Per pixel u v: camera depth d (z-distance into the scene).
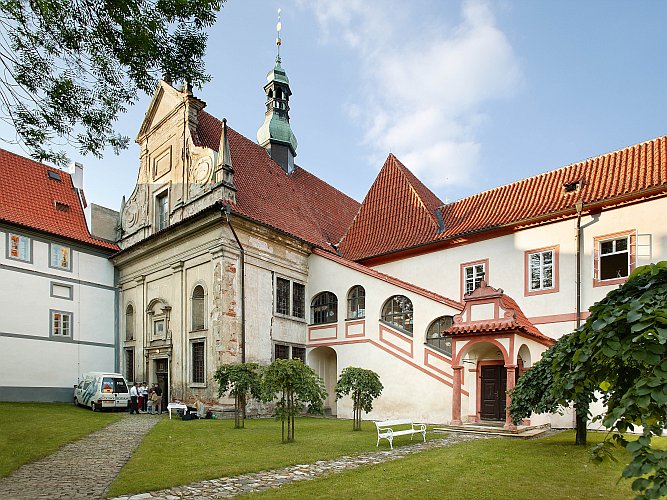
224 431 15.73
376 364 22.36
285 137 33.75
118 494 7.89
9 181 26.77
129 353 27.69
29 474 9.35
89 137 10.16
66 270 26.77
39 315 25.19
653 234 17.91
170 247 24.98
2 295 23.86
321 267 25.70
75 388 24.92
